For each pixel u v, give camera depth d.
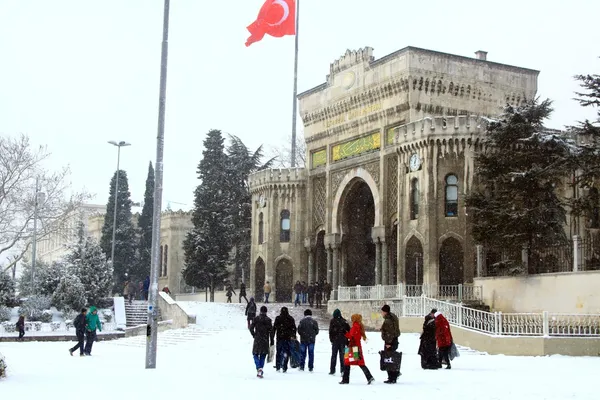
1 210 62.28
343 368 23.34
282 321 25.31
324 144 65.06
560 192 48.91
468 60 56.75
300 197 67.25
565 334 32.88
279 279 67.19
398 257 52.50
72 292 61.34
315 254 66.06
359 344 21.22
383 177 57.12
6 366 23.36
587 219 47.09
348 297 52.53
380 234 56.53
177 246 89.62
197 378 22.73
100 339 52.66
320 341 37.78
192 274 75.19
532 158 43.50
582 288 37.31
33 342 48.78
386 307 21.80
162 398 17.75
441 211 50.12
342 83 62.47
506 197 43.28
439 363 25.95
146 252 92.44
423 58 55.22
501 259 47.56
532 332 33.50
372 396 18.22
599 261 41.25
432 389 19.67
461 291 47.38
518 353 32.69
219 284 75.50
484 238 43.84
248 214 78.56
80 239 68.31
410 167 52.28
